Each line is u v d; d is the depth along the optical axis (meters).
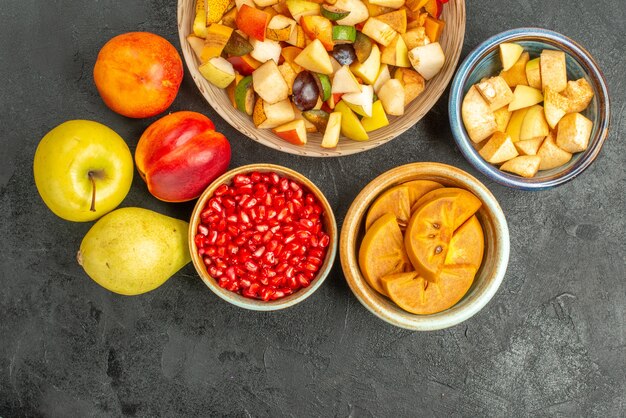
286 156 0.74
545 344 0.75
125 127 0.73
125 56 0.65
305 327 0.74
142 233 0.67
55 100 0.73
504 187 0.75
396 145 0.74
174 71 0.67
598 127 0.69
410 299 0.67
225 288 0.68
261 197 0.68
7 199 0.73
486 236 0.69
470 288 0.69
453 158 0.74
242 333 0.74
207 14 0.64
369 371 0.75
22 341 0.73
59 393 0.73
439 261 0.66
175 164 0.67
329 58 0.65
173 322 0.73
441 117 0.74
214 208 0.68
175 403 0.73
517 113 0.70
